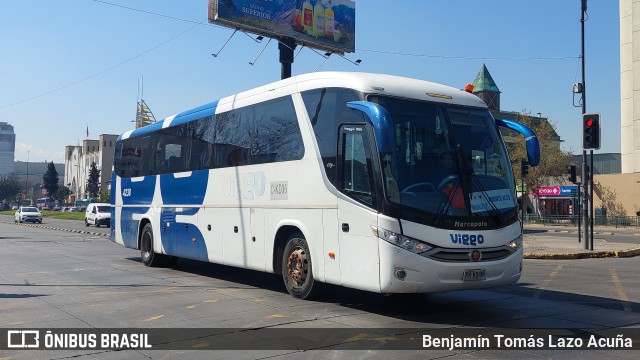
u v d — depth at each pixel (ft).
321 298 32.19
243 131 37.65
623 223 163.43
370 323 25.90
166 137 48.60
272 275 43.83
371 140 26.91
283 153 33.24
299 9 128.67
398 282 25.48
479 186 27.61
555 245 79.56
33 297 33.40
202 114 43.29
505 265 27.20
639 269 51.39
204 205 41.52
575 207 171.83
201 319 26.86
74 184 433.07
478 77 223.30
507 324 25.90
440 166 27.17
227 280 41.01
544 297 33.71
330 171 29.43
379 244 25.95
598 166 231.09
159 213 48.29
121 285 38.37
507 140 187.21
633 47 178.91
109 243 81.15
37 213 170.81
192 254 42.98
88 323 26.27
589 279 43.06
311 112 31.30
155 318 27.22
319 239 29.91
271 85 35.60
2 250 67.77
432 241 25.71
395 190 26.03
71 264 51.96
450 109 28.94
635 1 178.70
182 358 20.58
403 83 29.04
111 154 378.94
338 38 136.87
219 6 113.80
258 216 35.19
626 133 183.52
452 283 25.86
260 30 121.19
